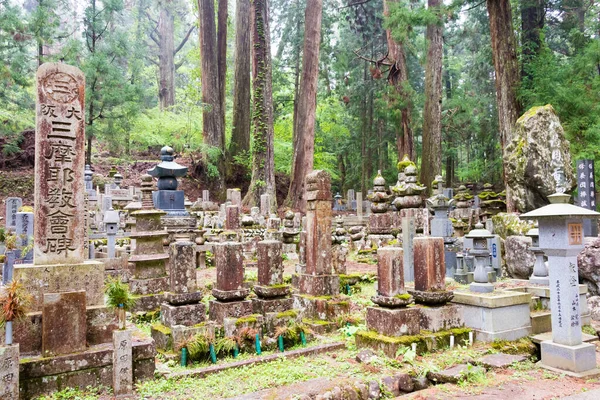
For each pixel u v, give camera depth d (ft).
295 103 109.81
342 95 118.93
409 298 22.20
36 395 15.79
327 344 23.00
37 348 16.55
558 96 56.70
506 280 35.12
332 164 131.23
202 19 94.68
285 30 117.08
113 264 37.14
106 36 87.56
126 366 16.81
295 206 81.87
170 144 100.27
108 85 82.17
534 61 63.82
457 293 24.43
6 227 48.26
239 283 23.98
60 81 18.75
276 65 118.32
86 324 17.51
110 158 104.06
